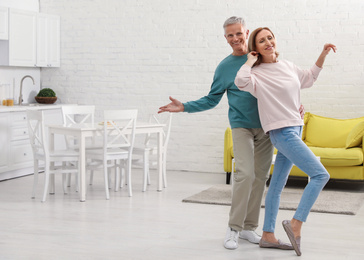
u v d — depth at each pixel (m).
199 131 7.68
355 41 7.03
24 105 7.70
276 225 4.61
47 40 7.97
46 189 5.56
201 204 5.47
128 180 5.88
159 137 6.16
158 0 7.76
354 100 7.07
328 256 3.75
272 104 3.61
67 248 3.88
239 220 3.90
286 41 7.25
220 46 7.54
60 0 8.21
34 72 8.26
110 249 3.87
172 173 7.54
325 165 6.27
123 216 4.90
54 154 5.65
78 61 8.20
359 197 5.87
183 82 7.72
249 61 3.62
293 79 3.65
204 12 7.57
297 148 3.59
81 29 8.16
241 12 7.41
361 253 3.83
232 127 3.88
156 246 3.95
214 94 3.99
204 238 4.18
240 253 3.79
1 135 6.68
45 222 4.65
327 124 6.89
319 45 7.16
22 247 3.90
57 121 7.79
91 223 4.63
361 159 6.17
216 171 7.63
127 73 7.98
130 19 7.91
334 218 4.90
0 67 7.55
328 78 7.14
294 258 3.69
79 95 8.23
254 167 4.00
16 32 7.37
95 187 6.39
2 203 5.45
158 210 5.16
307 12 7.16
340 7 7.05
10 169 6.84
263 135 3.88
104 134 5.70
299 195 5.96
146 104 7.91
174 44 7.73
